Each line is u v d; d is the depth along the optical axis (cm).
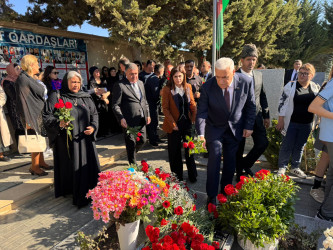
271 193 238
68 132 306
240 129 306
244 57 346
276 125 432
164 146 609
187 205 271
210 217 260
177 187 282
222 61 263
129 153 409
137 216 229
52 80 504
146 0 803
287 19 1552
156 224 247
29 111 374
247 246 231
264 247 221
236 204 235
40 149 391
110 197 214
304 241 240
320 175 339
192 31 883
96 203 215
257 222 215
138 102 402
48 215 315
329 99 258
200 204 316
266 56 1530
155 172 297
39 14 787
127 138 397
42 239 268
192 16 891
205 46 928
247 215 222
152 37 745
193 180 398
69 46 688
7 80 452
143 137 417
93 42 764
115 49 847
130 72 386
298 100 375
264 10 1273
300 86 376
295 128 386
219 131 299
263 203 239
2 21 530
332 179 280
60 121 306
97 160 345
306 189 370
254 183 246
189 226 203
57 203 345
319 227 255
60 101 304
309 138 457
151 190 232
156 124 605
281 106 392
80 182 327
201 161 485
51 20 822
